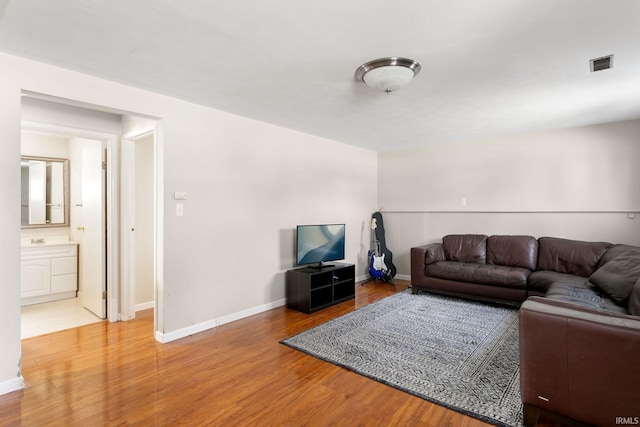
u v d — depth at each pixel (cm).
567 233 420
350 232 524
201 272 320
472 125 404
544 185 435
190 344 288
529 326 177
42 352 273
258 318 357
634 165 379
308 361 255
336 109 337
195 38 196
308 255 404
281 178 404
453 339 295
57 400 204
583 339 163
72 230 461
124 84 267
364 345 283
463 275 411
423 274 448
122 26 183
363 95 296
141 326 337
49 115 308
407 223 556
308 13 170
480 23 180
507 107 331
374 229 548
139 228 391
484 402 200
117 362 254
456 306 395
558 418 172
